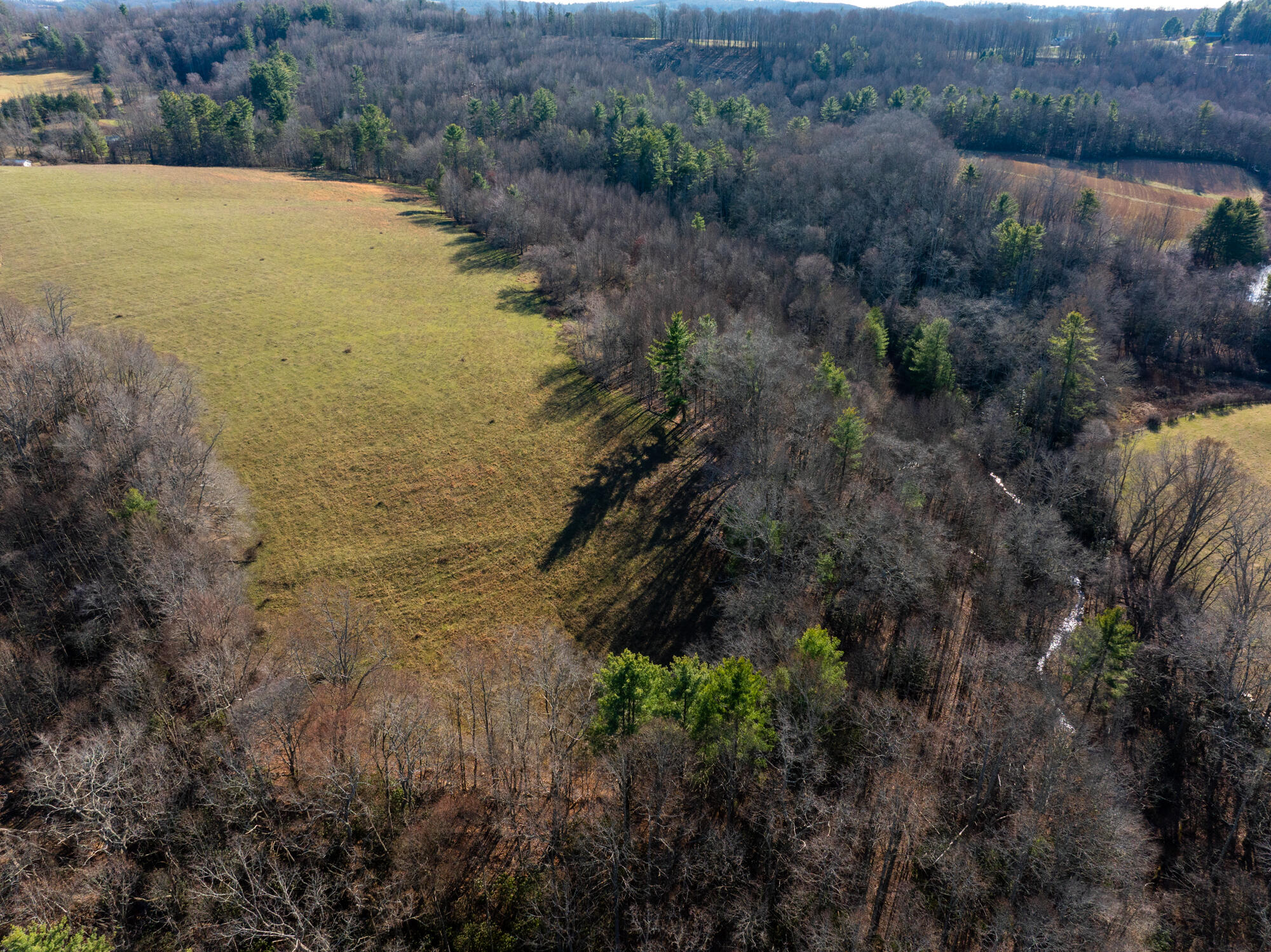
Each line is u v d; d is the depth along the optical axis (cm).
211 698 4253
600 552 6419
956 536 6588
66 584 5009
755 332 7975
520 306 10425
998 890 3900
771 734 4000
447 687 5044
